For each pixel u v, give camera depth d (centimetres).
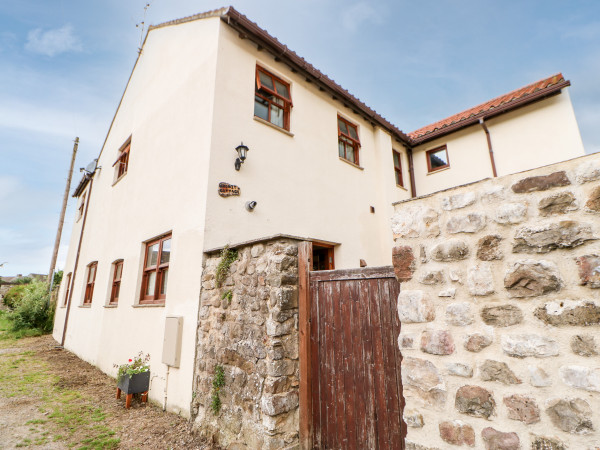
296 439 310
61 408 463
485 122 897
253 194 545
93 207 1040
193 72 598
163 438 369
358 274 295
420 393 208
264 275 346
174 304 488
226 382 364
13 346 1012
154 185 631
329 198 700
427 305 214
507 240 188
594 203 163
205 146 509
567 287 165
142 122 754
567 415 156
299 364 328
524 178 188
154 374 497
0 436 375
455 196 213
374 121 868
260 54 630
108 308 712
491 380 182
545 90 780
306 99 710
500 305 185
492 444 176
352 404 283
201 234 464
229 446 337
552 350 165
